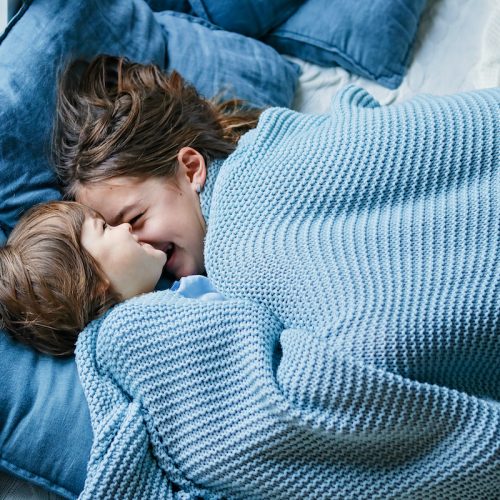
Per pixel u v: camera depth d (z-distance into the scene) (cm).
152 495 83
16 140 105
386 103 134
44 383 90
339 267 85
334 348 79
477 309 80
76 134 107
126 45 119
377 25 132
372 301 82
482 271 82
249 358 83
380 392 77
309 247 88
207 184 105
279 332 88
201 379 84
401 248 85
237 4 134
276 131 102
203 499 86
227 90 124
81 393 90
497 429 77
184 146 107
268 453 81
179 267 104
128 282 93
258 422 81
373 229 87
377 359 79
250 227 93
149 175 102
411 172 89
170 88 112
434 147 89
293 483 82
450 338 80
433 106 94
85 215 95
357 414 78
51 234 92
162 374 85
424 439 79
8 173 104
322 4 136
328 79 138
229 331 85
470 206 85
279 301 88
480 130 89
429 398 77
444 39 139
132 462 82
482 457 77
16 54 108
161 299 89
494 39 127
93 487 81
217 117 116
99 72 112
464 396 77
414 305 81
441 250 84
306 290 86
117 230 94
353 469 82
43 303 89
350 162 91
